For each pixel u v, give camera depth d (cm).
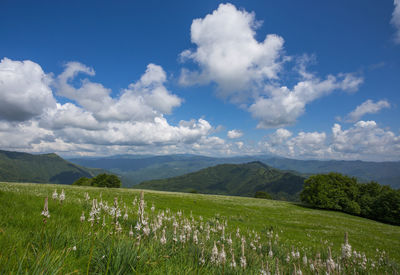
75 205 1065
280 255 872
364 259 836
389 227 4322
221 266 520
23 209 771
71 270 378
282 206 5625
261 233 1869
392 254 1808
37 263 327
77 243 501
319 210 6066
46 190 2166
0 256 338
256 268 564
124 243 482
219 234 1093
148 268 436
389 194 6131
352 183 7250
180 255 577
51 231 545
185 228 734
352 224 3872
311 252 1132
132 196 3344
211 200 4962
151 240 599
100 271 394
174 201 3831
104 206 856
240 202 5325
